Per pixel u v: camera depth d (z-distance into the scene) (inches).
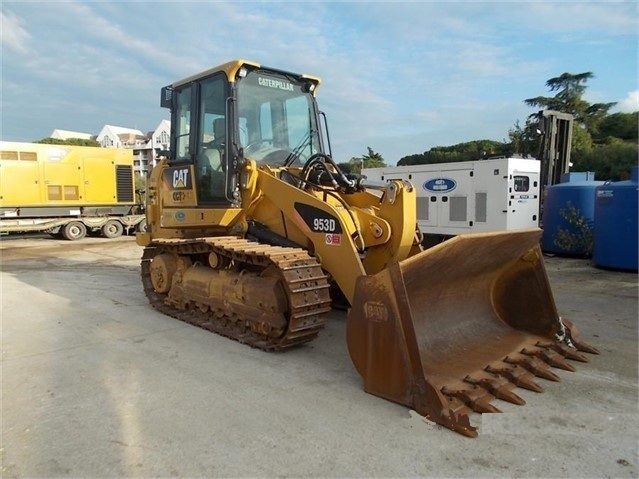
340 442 125.2
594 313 250.7
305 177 218.5
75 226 682.8
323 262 194.5
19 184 632.4
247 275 206.2
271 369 175.6
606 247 374.6
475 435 127.4
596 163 922.7
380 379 148.9
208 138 238.8
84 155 689.0
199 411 142.9
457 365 162.4
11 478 111.7
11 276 385.7
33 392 157.8
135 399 151.3
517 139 1024.9
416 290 163.8
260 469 114.0
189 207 247.4
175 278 251.4
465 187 438.3
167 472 113.2
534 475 111.4
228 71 220.7
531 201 429.1
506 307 202.8
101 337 216.2
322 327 192.2
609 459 117.6
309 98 255.6
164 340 210.8
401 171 491.5
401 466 115.0
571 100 1493.6
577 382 162.4
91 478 111.5
